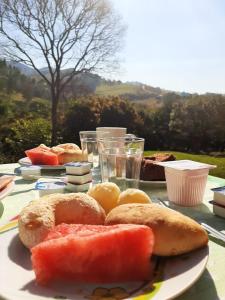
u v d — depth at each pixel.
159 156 1.59
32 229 0.70
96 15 10.03
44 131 7.77
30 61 9.99
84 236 0.61
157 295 0.54
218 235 0.86
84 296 0.56
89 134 1.96
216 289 0.63
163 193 1.35
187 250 0.67
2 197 1.11
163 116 9.65
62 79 10.55
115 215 0.73
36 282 0.59
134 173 1.34
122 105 9.30
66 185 1.37
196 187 1.16
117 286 0.59
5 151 7.17
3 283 0.58
